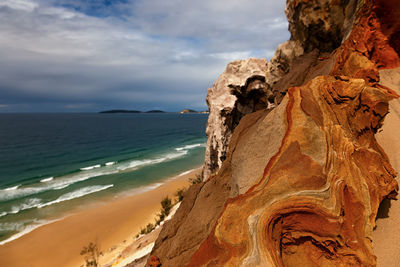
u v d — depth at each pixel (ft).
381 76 30.68
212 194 26.86
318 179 14.17
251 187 15.87
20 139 362.33
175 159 208.03
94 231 87.45
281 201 13.98
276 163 15.96
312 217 13.55
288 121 17.54
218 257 13.85
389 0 28.76
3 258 74.28
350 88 18.24
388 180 16.21
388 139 22.41
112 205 109.81
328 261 13.64
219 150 81.51
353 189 14.25
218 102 86.17
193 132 462.19
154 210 100.78
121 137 386.93
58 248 78.23
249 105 91.04
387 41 31.01
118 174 163.94
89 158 225.97
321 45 50.03
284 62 66.69
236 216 14.64
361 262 12.71
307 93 19.12
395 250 14.32
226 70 96.32
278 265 12.31
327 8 44.62
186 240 22.00
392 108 25.30
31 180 155.94
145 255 41.14
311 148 15.67
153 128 556.51
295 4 51.31
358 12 34.86
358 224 13.60
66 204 113.29
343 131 16.43
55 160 219.61
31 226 92.99
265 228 13.44
